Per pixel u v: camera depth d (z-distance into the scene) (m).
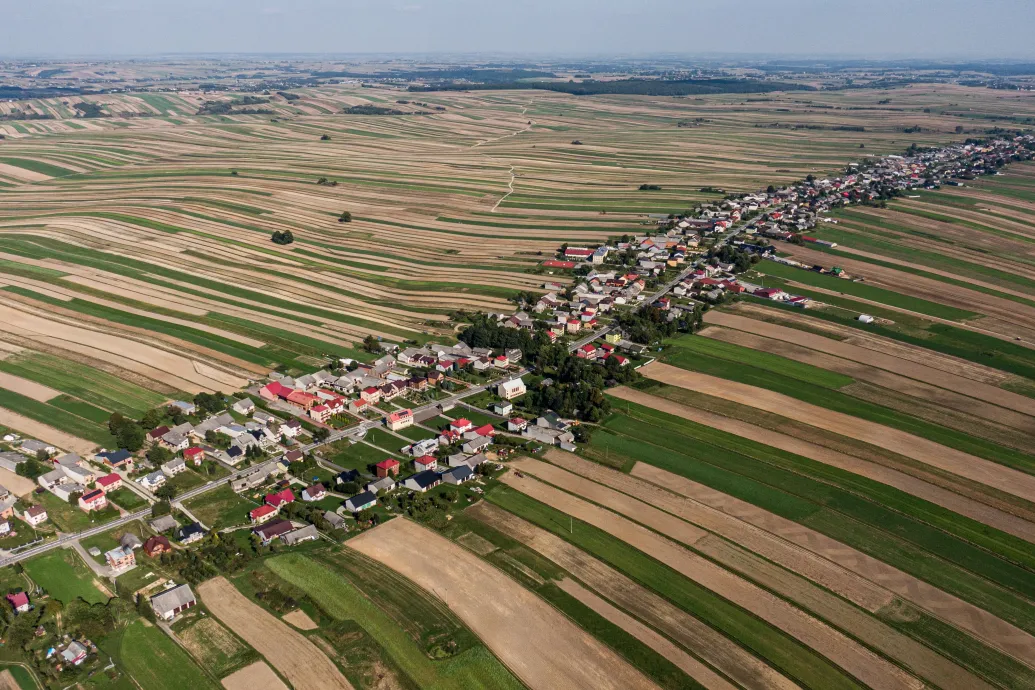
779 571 106.44
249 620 96.69
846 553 110.56
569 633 94.50
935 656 91.62
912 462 135.62
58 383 159.62
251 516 118.00
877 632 95.25
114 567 105.81
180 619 96.88
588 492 125.88
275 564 106.94
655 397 160.25
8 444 136.50
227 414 148.50
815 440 142.88
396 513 120.19
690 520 118.19
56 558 108.12
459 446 139.00
